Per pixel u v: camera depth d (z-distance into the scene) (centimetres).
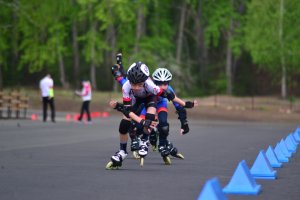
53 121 7531
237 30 15712
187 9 17750
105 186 2386
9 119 7881
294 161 3444
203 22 16938
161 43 15875
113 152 3956
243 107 11294
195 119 9112
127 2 14550
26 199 2070
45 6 12756
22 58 14412
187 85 15650
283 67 14300
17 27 13425
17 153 3841
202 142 4875
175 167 3109
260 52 14088
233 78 17088
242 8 17012
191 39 18038
